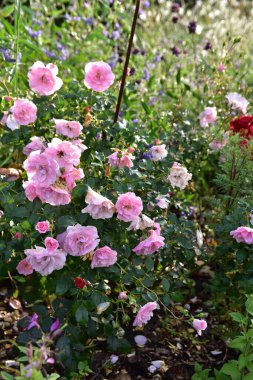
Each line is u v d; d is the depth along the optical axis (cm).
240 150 111
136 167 99
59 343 81
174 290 103
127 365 93
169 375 92
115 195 90
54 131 101
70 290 84
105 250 83
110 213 84
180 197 124
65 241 81
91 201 82
